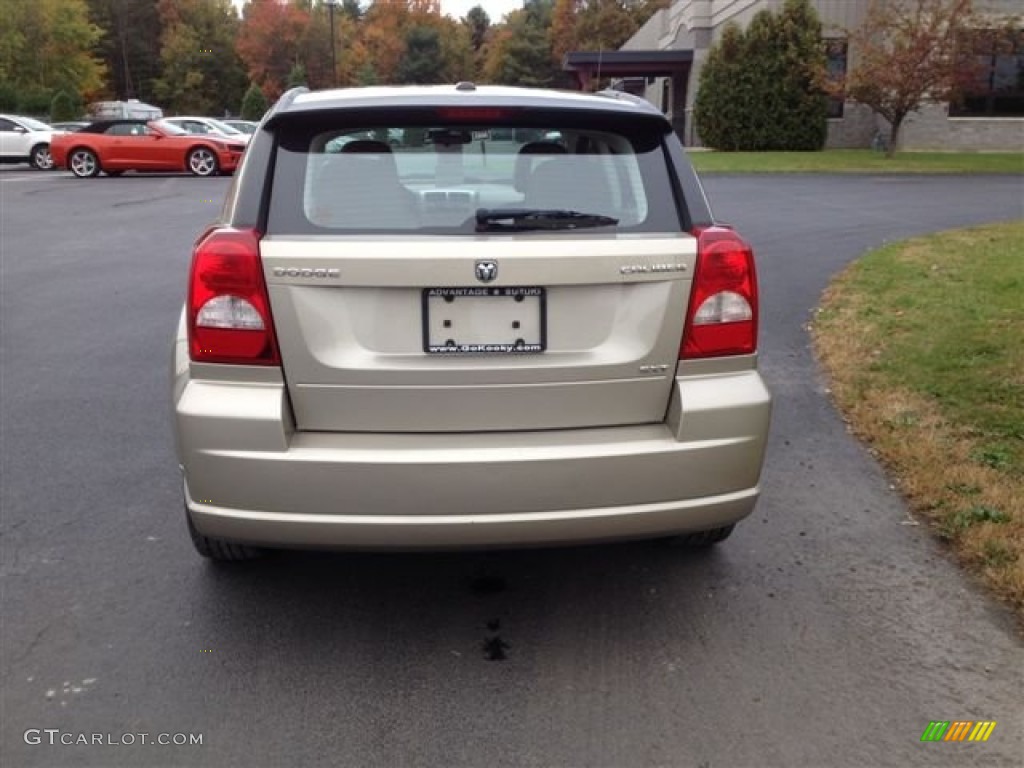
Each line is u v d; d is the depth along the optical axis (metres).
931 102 23.72
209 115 86.00
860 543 3.97
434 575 3.75
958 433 4.97
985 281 8.24
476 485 2.87
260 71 78.88
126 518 4.23
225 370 2.92
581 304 2.95
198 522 2.97
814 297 8.49
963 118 27.02
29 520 4.20
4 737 2.75
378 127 3.15
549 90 3.57
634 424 3.06
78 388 6.18
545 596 3.59
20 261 11.09
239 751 2.70
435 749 2.71
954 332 6.67
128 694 2.96
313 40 78.94
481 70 98.50
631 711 2.88
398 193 3.03
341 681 3.03
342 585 3.67
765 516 4.24
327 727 2.80
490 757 2.67
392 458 2.85
